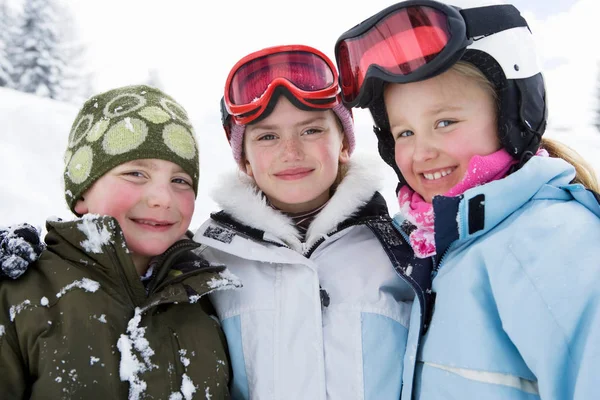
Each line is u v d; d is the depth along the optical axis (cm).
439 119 114
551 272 90
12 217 551
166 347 121
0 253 113
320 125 152
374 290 138
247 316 137
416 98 115
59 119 1021
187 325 129
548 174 106
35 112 993
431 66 108
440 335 110
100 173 134
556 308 87
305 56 155
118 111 141
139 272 140
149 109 143
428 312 120
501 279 98
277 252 143
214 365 125
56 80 1934
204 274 136
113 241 122
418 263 127
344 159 166
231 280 135
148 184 137
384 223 153
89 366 109
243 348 135
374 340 130
